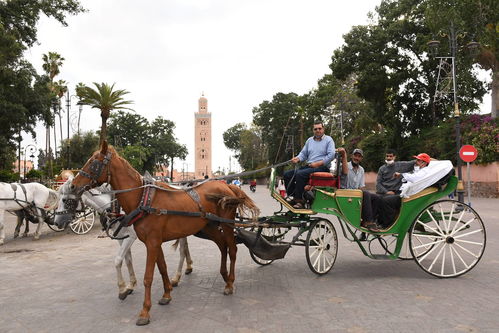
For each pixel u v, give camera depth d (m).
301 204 7.19
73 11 25.08
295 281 6.80
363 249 7.20
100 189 7.87
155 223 5.45
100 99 19.91
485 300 5.56
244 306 5.54
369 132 45.34
